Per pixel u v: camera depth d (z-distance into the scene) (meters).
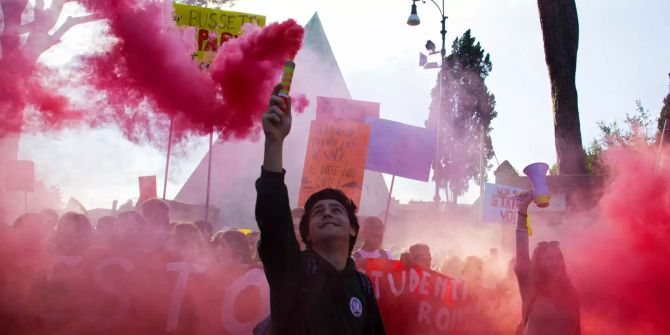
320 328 2.44
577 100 10.91
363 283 2.70
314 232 2.67
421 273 5.25
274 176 2.49
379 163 7.41
